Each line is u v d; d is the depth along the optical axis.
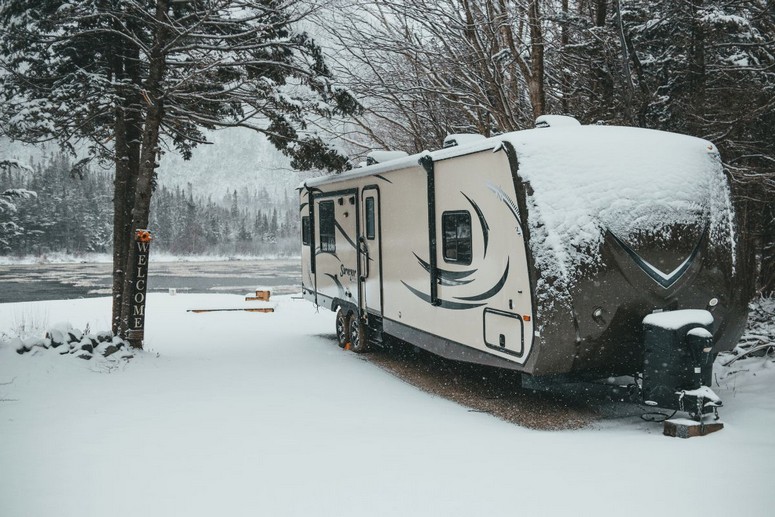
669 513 4.03
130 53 12.16
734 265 7.01
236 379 9.24
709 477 4.64
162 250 109.12
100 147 13.69
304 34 11.55
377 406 7.58
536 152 6.49
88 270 53.78
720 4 12.13
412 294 9.07
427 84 14.93
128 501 4.53
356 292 11.25
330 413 7.20
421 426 6.59
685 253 6.59
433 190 8.34
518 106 14.33
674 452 5.31
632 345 6.60
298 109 11.72
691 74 12.28
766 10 11.72
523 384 6.85
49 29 11.16
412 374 9.59
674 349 6.10
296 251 111.56
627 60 11.34
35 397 7.96
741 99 12.34
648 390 6.33
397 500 4.43
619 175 6.52
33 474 5.11
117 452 5.68
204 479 4.95
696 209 6.70
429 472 4.99
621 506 4.17
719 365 8.65
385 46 14.01
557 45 13.92
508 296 6.72
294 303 21.27
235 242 122.50
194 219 122.69
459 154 7.59
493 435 6.17
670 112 12.78
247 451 5.67
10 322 16.28
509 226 6.62
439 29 13.64
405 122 17.33
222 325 16.06
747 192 13.09
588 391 8.12
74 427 6.57
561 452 5.45
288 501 4.46
